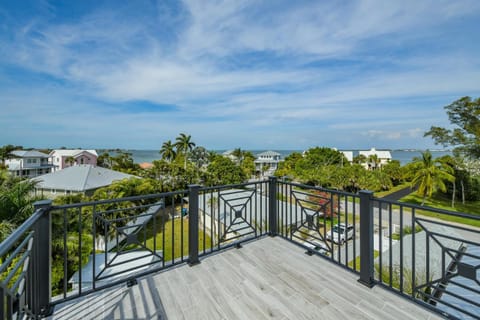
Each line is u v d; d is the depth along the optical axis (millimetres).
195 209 2354
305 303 1693
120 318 1537
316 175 24359
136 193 12156
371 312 1586
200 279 2029
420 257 5965
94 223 1841
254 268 2219
